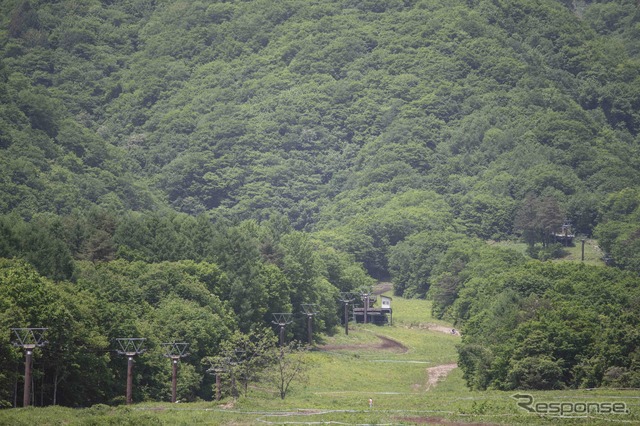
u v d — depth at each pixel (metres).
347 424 177.75
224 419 188.62
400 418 184.50
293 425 177.38
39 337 198.88
